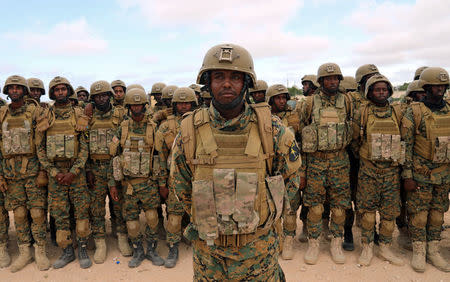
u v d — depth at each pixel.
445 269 3.57
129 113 4.33
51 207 3.88
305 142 3.73
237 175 1.64
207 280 1.91
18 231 3.93
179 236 4.05
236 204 1.64
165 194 3.95
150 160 3.91
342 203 3.82
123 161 3.85
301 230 4.93
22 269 3.93
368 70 4.25
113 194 4.02
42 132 3.81
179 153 1.83
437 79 3.38
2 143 3.88
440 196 3.60
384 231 3.79
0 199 4.02
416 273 3.56
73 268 3.93
